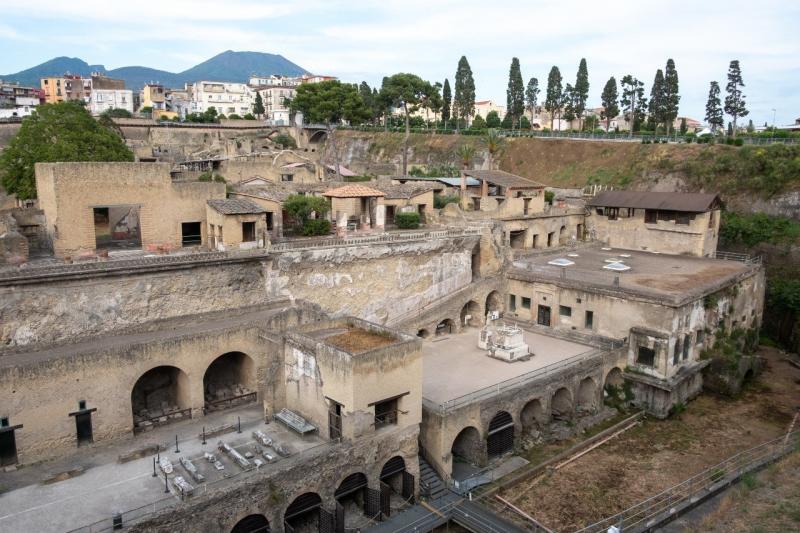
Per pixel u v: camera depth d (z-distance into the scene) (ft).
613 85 397.39
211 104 624.18
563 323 182.91
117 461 108.88
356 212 205.57
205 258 144.97
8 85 570.05
